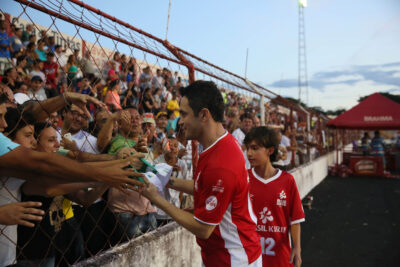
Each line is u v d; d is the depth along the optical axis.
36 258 1.59
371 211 6.67
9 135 1.35
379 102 11.79
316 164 9.94
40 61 4.03
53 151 1.58
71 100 1.57
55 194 1.36
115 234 2.23
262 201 2.16
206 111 1.41
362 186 9.75
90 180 1.07
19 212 1.04
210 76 3.19
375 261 4.04
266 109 7.24
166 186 1.77
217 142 1.43
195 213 1.41
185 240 2.57
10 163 0.95
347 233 5.21
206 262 1.57
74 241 1.95
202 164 1.44
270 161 2.29
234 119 4.65
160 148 2.73
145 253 2.06
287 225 2.18
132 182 1.15
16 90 3.04
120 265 1.85
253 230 1.57
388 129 12.05
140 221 2.30
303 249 4.50
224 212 1.39
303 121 9.61
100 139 2.18
